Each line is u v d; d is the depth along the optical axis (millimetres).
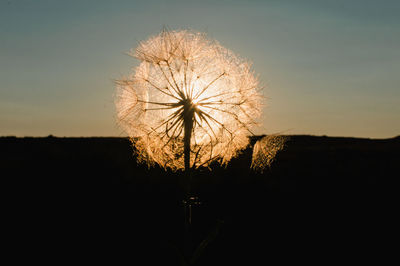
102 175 10359
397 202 8836
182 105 3715
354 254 6047
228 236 6730
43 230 7012
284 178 10820
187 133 3648
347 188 10273
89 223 7332
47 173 10758
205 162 3861
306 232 6875
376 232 7051
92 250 6184
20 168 11531
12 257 5969
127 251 6117
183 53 3723
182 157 3779
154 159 3859
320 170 12203
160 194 8672
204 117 3725
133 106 3830
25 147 17672
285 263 5668
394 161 14016
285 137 3988
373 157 14914
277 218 7496
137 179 9820
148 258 5867
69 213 7832
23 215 7754
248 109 3865
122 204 8250
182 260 3570
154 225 7207
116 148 14648
